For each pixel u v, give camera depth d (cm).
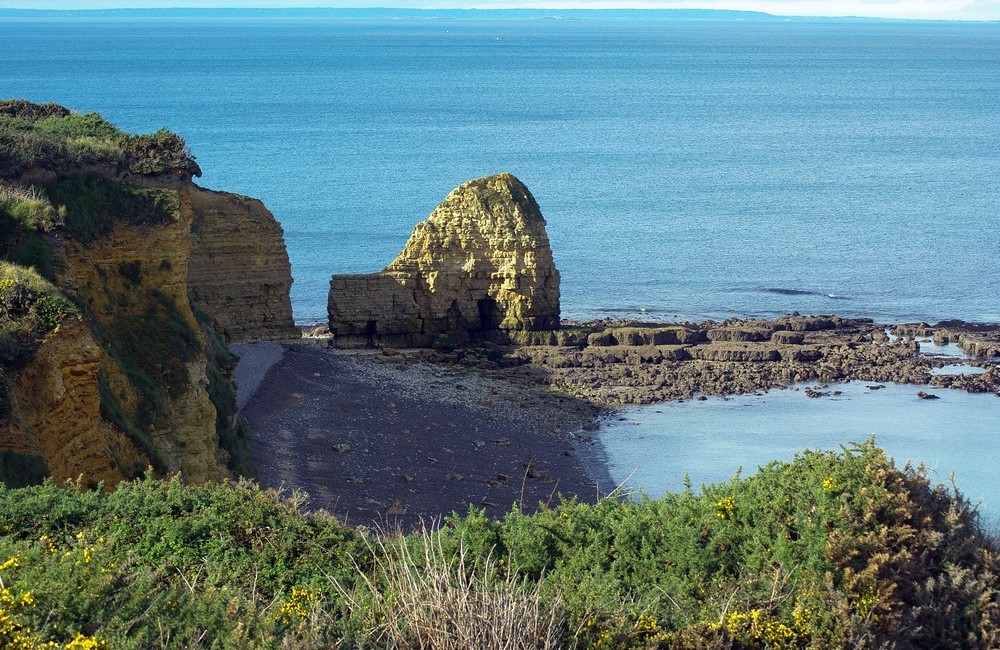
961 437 7600
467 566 2466
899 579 2305
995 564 2362
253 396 7500
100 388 4241
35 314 3731
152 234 5181
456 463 6875
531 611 2091
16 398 3444
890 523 2389
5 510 2486
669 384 8925
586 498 6444
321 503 5753
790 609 2273
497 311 10238
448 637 1991
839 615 2225
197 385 5084
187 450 4919
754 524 2522
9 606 1892
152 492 2661
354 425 7350
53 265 4428
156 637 1964
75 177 5081
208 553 2472
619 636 2159
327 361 8919
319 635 2009
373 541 2591
